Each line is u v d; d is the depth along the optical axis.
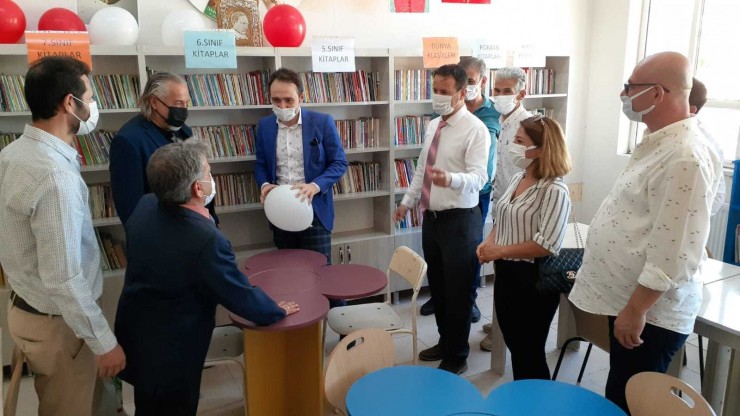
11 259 1.83
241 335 2.67
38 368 1.93
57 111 1.80
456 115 2.86
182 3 3.54
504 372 3.13
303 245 3.12
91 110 1.94
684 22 4.71
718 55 4.50
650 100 1.72
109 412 2.40
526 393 1.69
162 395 1.87
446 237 2.87
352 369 1.92
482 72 3.55
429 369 1.83
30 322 1.87
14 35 2.97
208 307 1.92
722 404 2.34
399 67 4.29
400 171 4.24
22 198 1.71
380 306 2.98
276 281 2.52
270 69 3.63
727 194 4.22
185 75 3.45
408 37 4.28
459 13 4.45
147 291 1.83
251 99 3.63
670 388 1.55
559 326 3.38
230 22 3.54
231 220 3.89
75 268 1.75
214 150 3.60
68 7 3.26
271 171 3.11
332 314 2.87
